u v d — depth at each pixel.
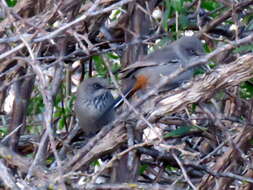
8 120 11.98
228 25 12.74
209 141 11.59
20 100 10.16
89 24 10.95
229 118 10.22
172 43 12.12
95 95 11.88
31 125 12.22
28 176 7.27
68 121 12.55
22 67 10.10
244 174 9.78
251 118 10.05
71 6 9.95
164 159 10.17
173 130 10.65
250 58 8.05
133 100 11.80
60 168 6.47
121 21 11.55
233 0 10.49
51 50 10.94
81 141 12.20
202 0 11.82
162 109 8.51
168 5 10.03
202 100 8.38
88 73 13.50
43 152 9.46
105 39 11.98
